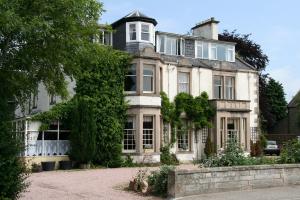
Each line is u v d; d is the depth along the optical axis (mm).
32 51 13758
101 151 29047
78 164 28094
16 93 14859
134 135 30547
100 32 16062
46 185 18359
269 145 41562
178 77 34656
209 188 15742
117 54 30875
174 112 33719
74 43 14156
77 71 15820
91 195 15578
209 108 35312
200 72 35781
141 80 30812
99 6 14703
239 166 16797
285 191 16266
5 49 13383
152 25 33500
